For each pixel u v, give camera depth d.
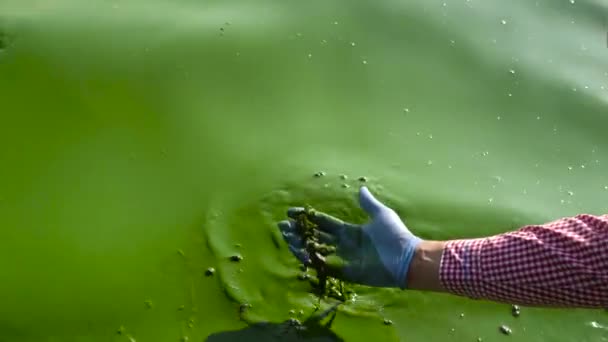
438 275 1.52
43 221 2.07
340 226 1.80
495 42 2.90
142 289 1.90
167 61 2.69
